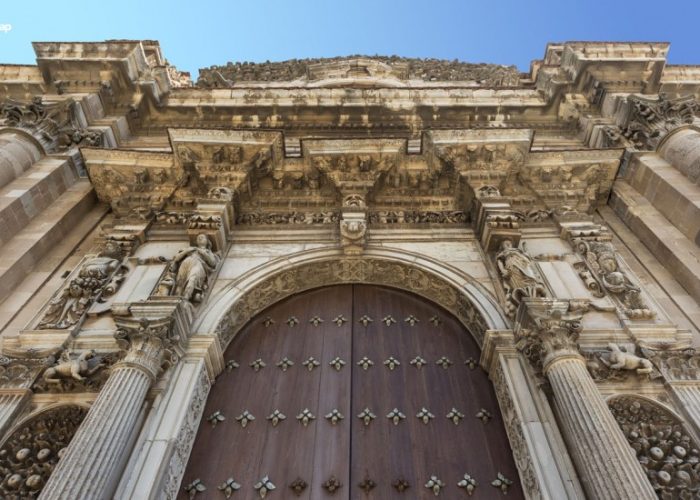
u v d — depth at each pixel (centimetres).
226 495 655
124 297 837
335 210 1098
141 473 589
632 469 532
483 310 831
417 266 945
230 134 1084
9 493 585
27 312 829
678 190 966
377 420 749
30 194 988
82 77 1397
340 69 2294
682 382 673
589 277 865
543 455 612
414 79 2250
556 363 657
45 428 653
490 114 1494
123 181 1100
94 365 707
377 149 1084
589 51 1433
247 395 789
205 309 837
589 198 1083
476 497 653
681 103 1155
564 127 1454
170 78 1734
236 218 1073
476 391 791
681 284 876
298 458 698
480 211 993
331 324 919
